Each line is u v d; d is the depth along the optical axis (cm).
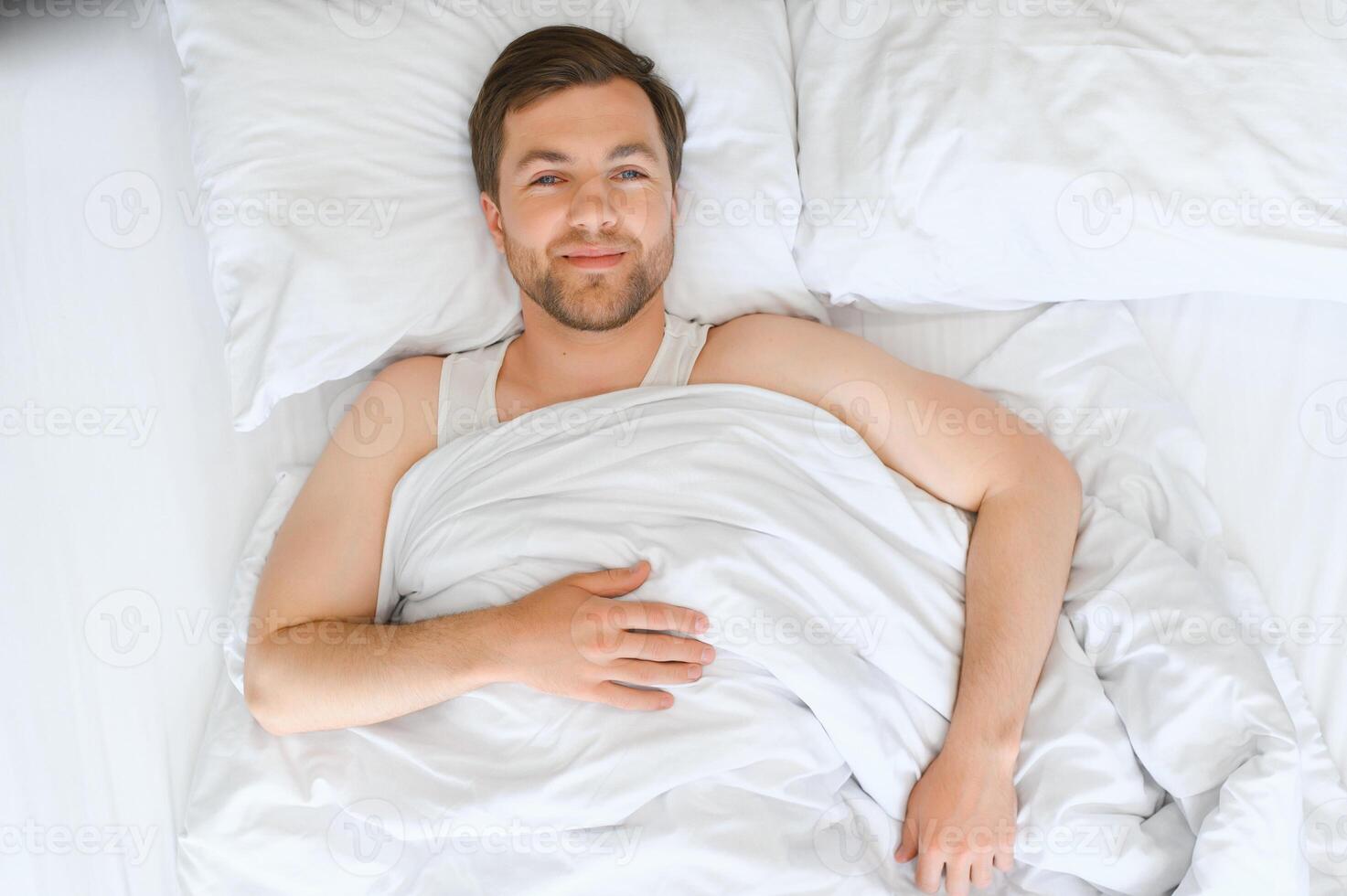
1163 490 151
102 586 146
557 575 136
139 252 160
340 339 147
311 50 149
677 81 158
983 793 127
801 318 164
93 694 141
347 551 141
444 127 154
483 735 132
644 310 151
